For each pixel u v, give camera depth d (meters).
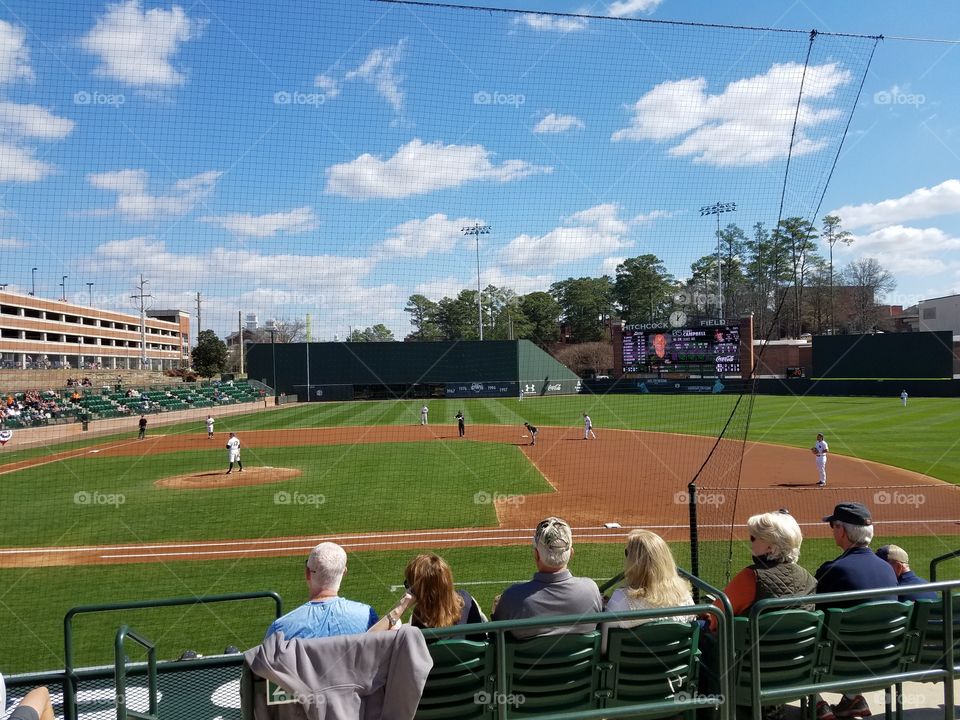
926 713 4.76
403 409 50.91
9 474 23.86
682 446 29.19
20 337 49.09
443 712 3.58
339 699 3.20
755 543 4.42
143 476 22.81
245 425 41.59
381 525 14.81
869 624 4.09
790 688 3.95
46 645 8.15
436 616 3.94
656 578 4.14
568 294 79.25
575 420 41.50
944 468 20.70
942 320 72.12
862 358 52.38
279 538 13.77
